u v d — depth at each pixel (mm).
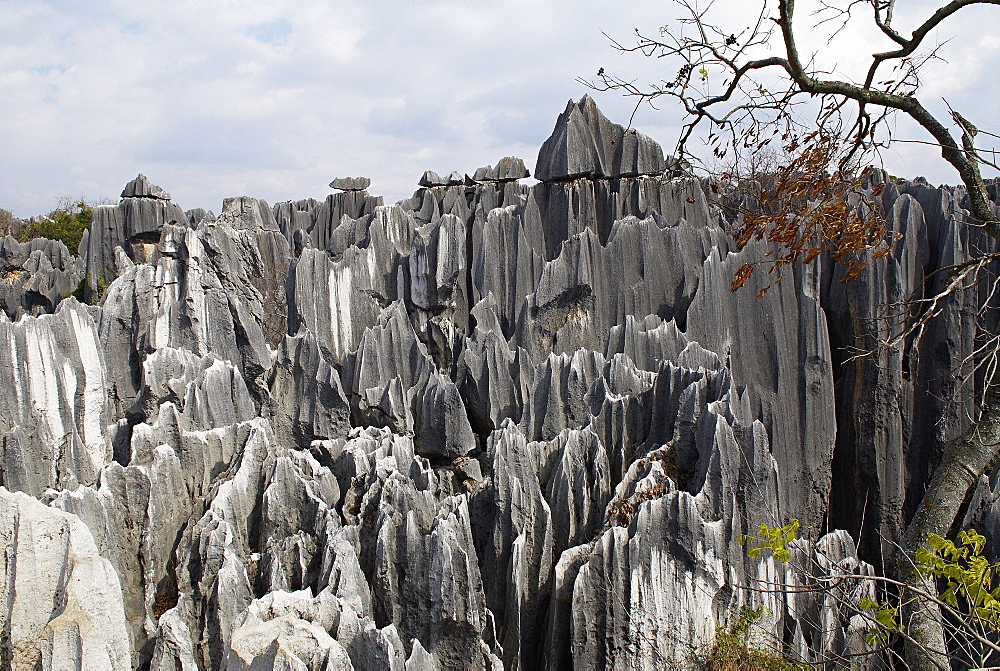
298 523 21906
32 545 17438
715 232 32531
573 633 20047
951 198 30500
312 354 29203
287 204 46000
